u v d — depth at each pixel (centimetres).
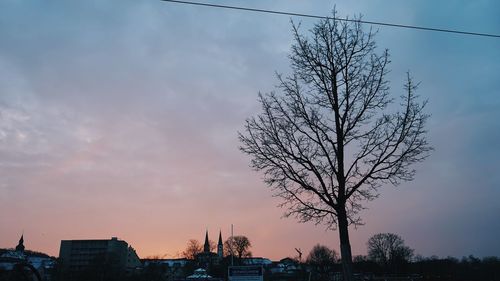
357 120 1485
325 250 11869
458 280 9556
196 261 15675
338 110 1504
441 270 11306
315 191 1458
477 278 9812
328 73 1535
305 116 1532
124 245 14312
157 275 13638
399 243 12925
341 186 1440
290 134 1534
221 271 13588
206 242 16938
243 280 3164
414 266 12475
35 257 14562
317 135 1511
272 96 1592
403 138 1483
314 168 1477
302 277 10869
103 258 12112
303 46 1584
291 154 1517
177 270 14862
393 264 12631
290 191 1579
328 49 1553
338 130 1486
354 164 1496
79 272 11894
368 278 9888
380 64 1561
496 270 10056
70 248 13825
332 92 1519
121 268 12950
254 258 15900
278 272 12225
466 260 11350
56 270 11844
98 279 11738
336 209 1433
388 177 1500
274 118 1562
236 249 13800
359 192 1586
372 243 13200
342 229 1402
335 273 10500
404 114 1515
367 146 1514
